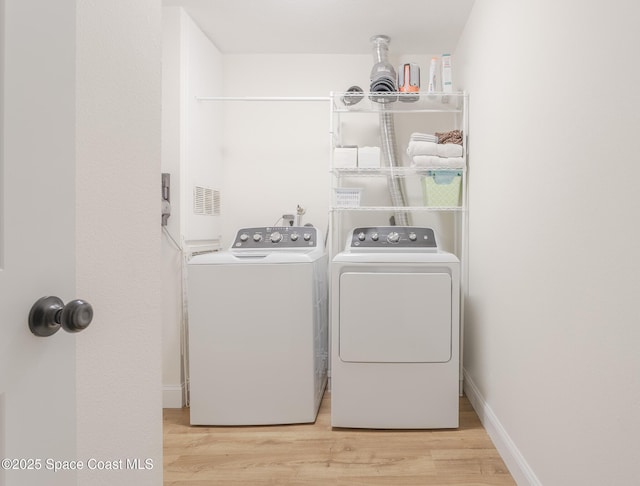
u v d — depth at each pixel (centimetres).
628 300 92
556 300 127
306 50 283
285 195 290
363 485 157
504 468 168
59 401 60
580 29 114
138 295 90
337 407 202
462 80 258
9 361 51
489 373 198
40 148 56
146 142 93
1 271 50
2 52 50
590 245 108
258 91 289
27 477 54
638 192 89
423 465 170
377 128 288
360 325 200
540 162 140
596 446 105
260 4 228
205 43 262
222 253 217
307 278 207
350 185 287
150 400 95
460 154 240
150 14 96
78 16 70
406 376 200
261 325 207
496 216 188
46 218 57
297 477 163
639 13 89
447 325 198
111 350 80
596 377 105
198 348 208
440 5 228
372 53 270
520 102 159
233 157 290
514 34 166
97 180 76
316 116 288
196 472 167
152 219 96
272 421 207
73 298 63
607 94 101
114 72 81
